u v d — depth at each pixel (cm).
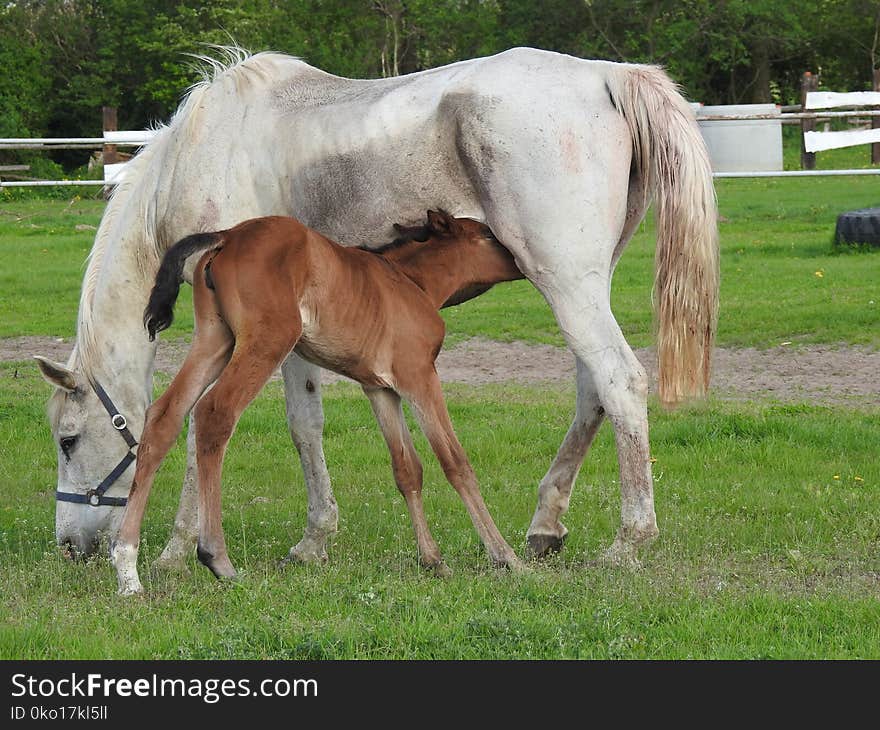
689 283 744
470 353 1518
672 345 750
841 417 1137
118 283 808
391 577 699
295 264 686
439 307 766
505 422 1169
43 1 5053
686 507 872
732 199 2750
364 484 988
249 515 905
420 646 582
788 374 1335
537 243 741
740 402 1226
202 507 692
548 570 720
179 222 816
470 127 746
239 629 591
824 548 763
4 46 4719
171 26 4588
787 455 1021
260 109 812
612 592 658
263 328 676
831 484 928
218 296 688
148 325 683
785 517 841
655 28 4666
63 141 2653
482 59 781
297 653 575
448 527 848
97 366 799
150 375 821
